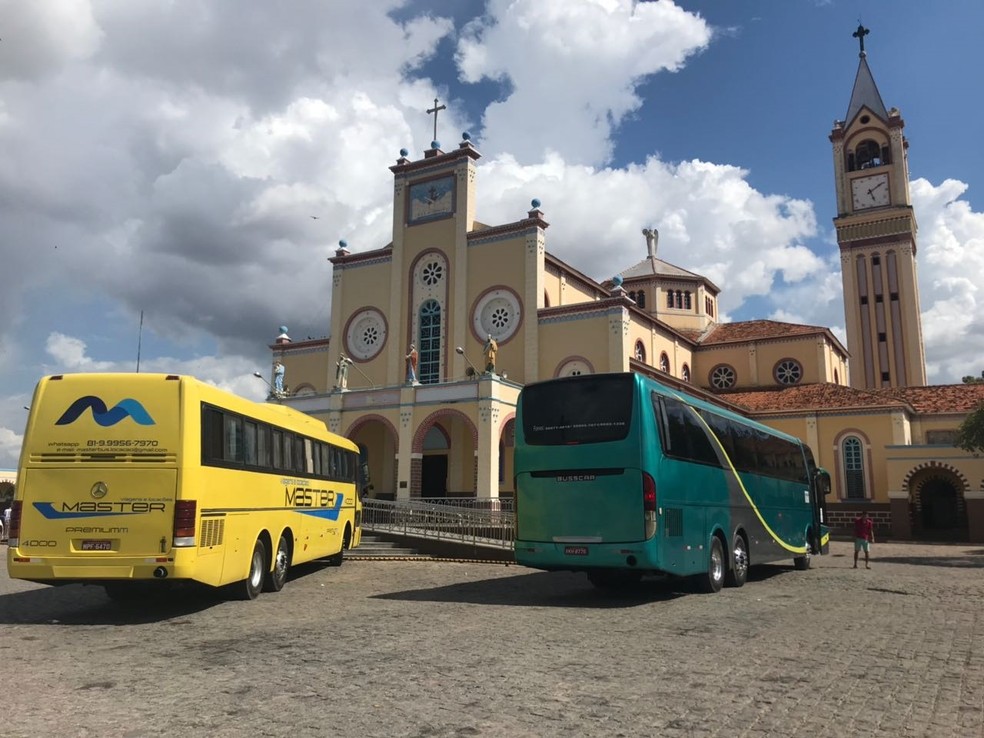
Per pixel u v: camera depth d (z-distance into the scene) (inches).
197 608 497.0
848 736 222.2
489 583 666.2
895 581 684.1
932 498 1583.4
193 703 257.6
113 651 353.7
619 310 1353.3
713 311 2226.9
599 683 281.6
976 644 362.6
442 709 247.9
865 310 2252.7
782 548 751.7
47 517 440.5
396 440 1321.4
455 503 1317.7
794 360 1905.8
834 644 360.5
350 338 1659.7
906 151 2377.0
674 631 398.6
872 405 1593.3
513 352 1433.3
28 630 416.5
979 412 1166.3
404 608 496.4
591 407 549.6
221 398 499.2
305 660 326.3
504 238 1485.0
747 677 291.3
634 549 517.0
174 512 440.1
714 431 634.2
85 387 455.8
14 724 235.0
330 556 813.2
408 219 1626.5
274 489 588.4
